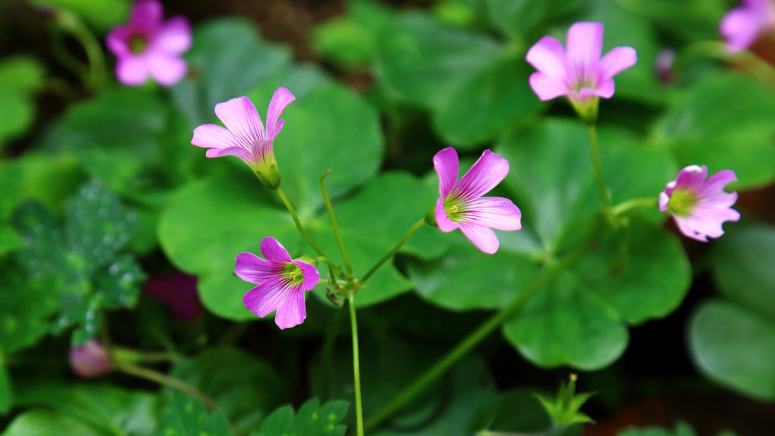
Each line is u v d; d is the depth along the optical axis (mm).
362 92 527
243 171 434
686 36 517
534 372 458
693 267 469
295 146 437
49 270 424
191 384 423
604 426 453
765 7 507
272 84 448
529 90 459
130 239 428
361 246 418
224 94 492
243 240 421
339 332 430
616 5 500
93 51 521
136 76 476
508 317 421
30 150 519
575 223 434
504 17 480
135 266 424
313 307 427
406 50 480
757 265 460
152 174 468
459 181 375
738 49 506
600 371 457
